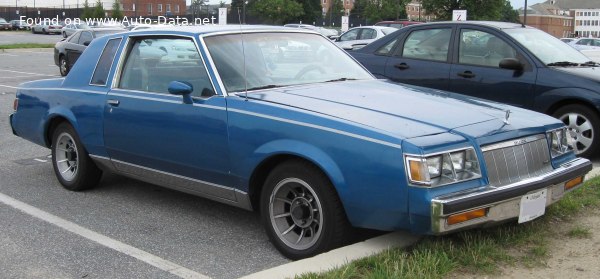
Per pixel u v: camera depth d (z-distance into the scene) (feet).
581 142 23.43
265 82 15.97
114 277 13.30
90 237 15.90
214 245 15.34
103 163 18.88
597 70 24.17
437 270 12.21
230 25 18.06
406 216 12.19
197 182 15.97
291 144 13.56
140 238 15.84
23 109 21.49
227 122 14.76
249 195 14.78
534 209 13.42
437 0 124.98
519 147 13.55
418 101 15.07
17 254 14.69
